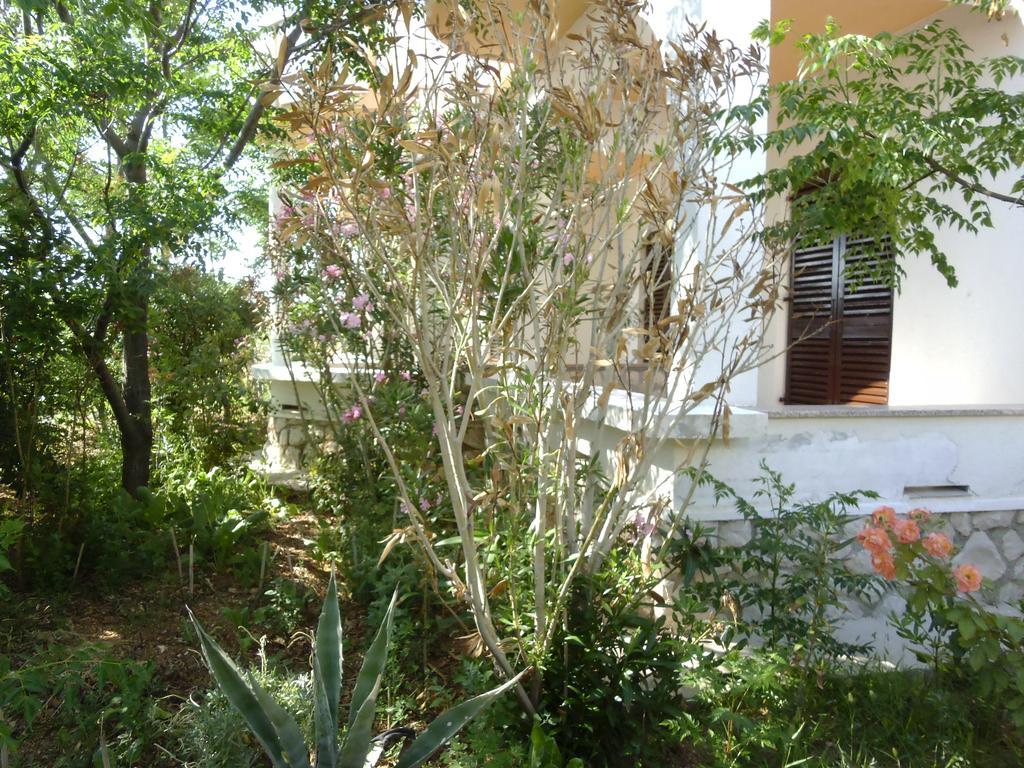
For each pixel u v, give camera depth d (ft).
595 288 10.44
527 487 10.23
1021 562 14.05
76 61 14.16
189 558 14.10
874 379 20.06
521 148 9.63
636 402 13.00
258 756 9.20
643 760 9.25
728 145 12.01
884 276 16.15
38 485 14.02
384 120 8.70
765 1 14.23
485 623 8.58
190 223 14.88
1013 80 15.94
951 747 9.64
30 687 8.80
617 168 10.41
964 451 13.89
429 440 14.52
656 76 10.37
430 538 11.15
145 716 9.70
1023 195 14.69
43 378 14.11
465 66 9.79
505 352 9.23
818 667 10.89
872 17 17.84
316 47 16.22
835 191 13.91
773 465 13.14
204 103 17.57
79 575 14.20
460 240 9.52
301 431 23.86
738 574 12.54
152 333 18.02
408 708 10.45
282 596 12.71
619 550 10.83
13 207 13.50
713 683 9.00
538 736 8.20
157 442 20.93
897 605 13.26
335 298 16.96
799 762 8.79
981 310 16.76
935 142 12.03
